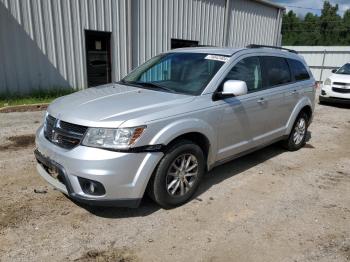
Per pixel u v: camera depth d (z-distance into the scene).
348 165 5.76
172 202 3.87
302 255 3.22
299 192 4.57
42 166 3.93
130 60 11.70
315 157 6.11
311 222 3.81
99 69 11.15
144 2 11.68
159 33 12.52
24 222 3.51
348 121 9.70
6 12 8.83
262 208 4.07
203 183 4.70
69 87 10.49
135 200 3.50
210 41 14.82
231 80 4.26
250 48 5.11
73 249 3.15
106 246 3.22
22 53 9.34
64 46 10.08
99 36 10.88
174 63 4.86
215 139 4.25
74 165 3.30
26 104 8.58
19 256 3.01
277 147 6.56
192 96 4.07
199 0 13.70
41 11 9.39
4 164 4.96
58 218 3.62
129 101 3.81
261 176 5.05
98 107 3.64
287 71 5.79
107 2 10.69
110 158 3.27
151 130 3.47
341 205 4.25
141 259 3.06
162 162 3.62
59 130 3.54
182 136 3.90
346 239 3.51
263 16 17.56
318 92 16.77
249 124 4.81
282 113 5.59
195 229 3.56
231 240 3.40
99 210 3.82
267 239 3.45
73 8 9.97
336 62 26.11
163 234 3.45
